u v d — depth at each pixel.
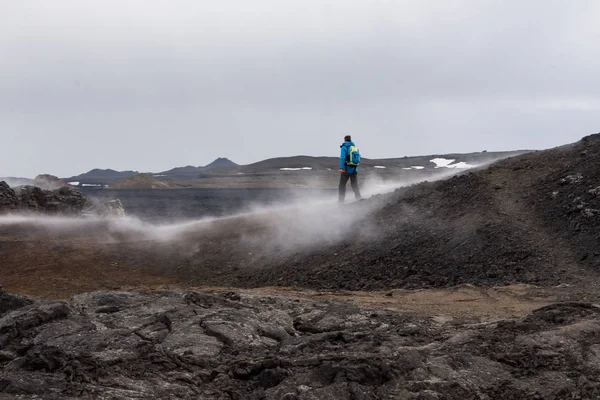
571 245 12.48
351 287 13.17
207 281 15.83
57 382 6.00
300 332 8.31
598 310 8.26
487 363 6.74
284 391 5.98
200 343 7.36
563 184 14.94
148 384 6.24
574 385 6.26
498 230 13.61
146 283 15.84
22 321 7.71
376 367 6.30
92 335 7.51
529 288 10.87
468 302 10.11
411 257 13.92
